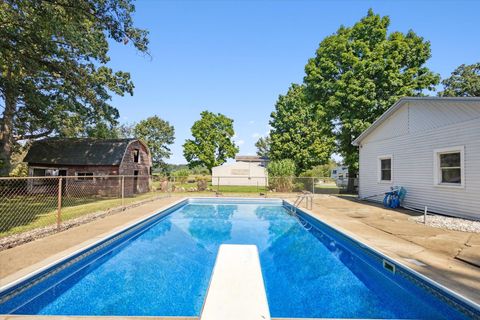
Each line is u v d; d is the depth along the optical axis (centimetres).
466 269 411
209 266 549
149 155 2303
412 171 1070
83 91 1448
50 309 377
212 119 4169
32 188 1716
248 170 3184
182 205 1444
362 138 1497
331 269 544
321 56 2088
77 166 1780
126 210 1058
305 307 385
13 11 1024
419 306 378
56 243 553
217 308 278
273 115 2997
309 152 2761
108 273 508
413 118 1064
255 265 400
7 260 446
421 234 647
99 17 1123
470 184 802
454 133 861
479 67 2744
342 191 2127
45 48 1152
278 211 1303
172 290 438
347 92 1800
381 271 486
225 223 1013
